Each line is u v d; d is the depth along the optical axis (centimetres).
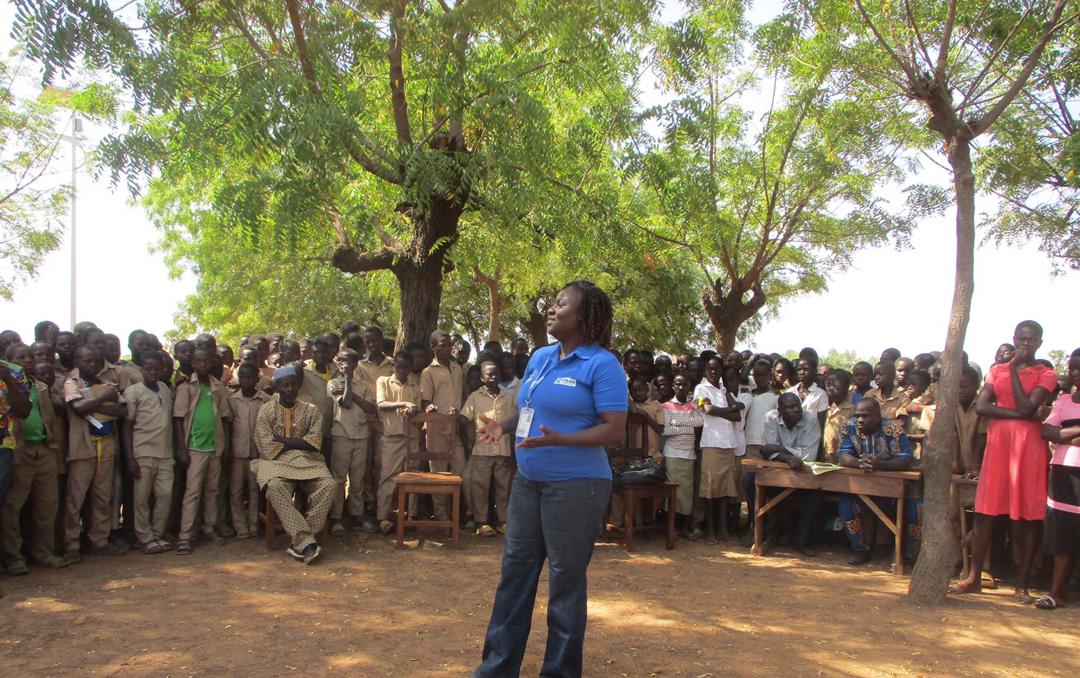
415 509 826
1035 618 559
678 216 888
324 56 696
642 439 844
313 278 1823
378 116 931
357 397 801
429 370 832
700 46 784
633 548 777
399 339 912
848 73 911
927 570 591
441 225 872
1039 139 950
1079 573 661
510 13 775
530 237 888
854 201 1282
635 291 1938
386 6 735
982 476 628
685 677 429
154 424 702
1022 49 784
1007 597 617
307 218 671
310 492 715
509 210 779
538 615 532
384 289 1468
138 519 703
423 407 823
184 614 532
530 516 382
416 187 715
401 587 610
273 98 648
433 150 725
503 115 744
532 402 384
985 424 698
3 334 721
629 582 643
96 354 668
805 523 779
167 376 748
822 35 898
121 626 506
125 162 661
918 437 729
